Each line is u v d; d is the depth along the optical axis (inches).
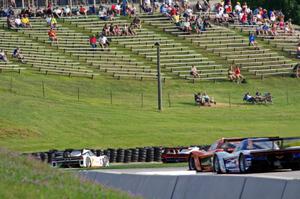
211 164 3750.0
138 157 5831.7
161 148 5846.5
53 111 7549.2
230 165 3506.4
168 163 5442.9
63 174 2536.9
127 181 2881.4
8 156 2635.3
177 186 2613.2
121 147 6604.3
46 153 5487.2
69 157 5329.7
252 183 2377.0
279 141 3464.6
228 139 3779.5
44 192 2210.9
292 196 2242.9
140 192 2775.6
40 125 7076.8
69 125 7219.5
